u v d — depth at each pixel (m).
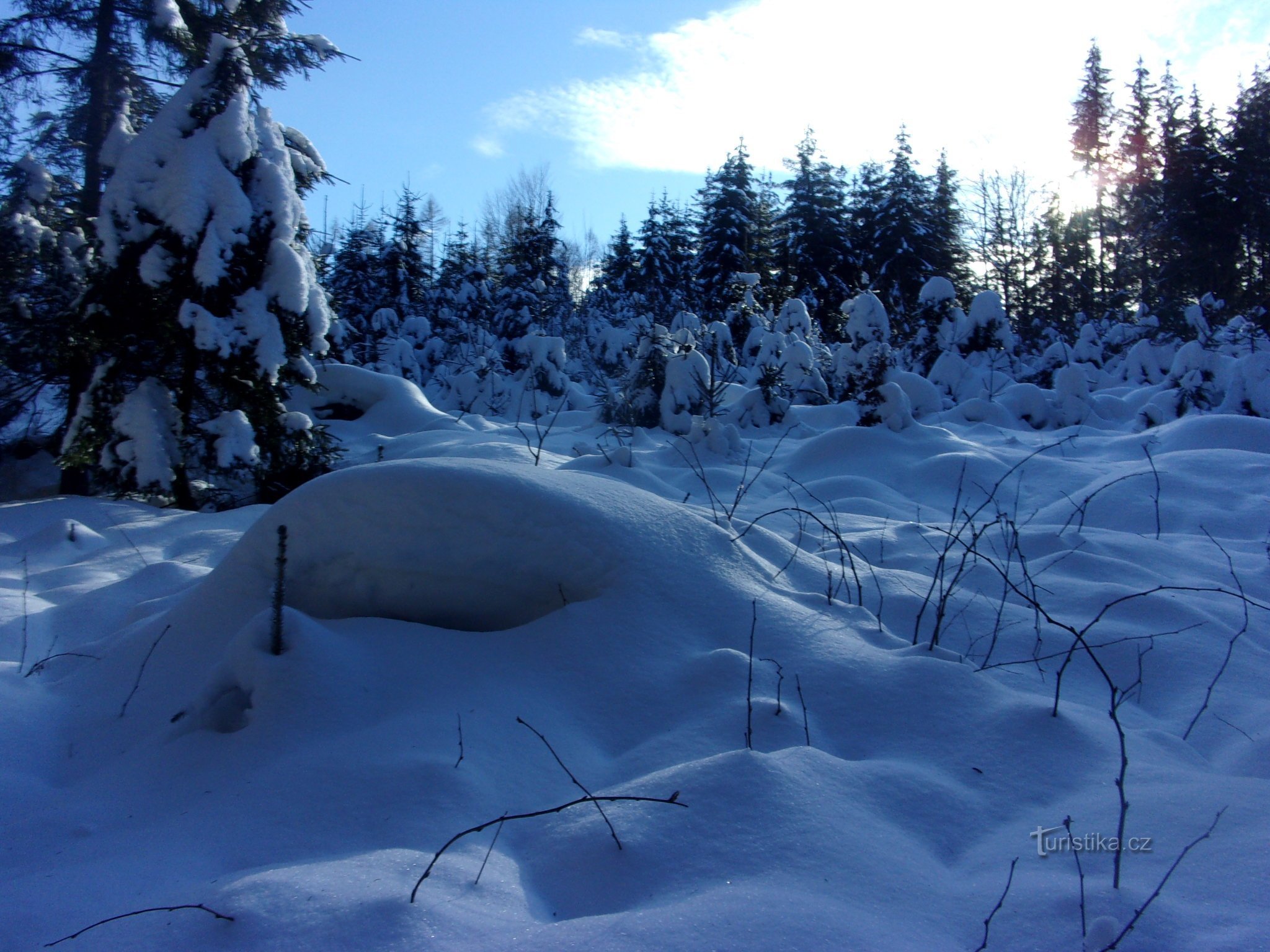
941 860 2.19
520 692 2.96
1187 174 26.67
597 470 6.35
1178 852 2.05
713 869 2.05
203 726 3.00
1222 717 3.20
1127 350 22.41
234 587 3.61
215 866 2.17
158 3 10.48
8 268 10.83
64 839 2.46
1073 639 3.83
